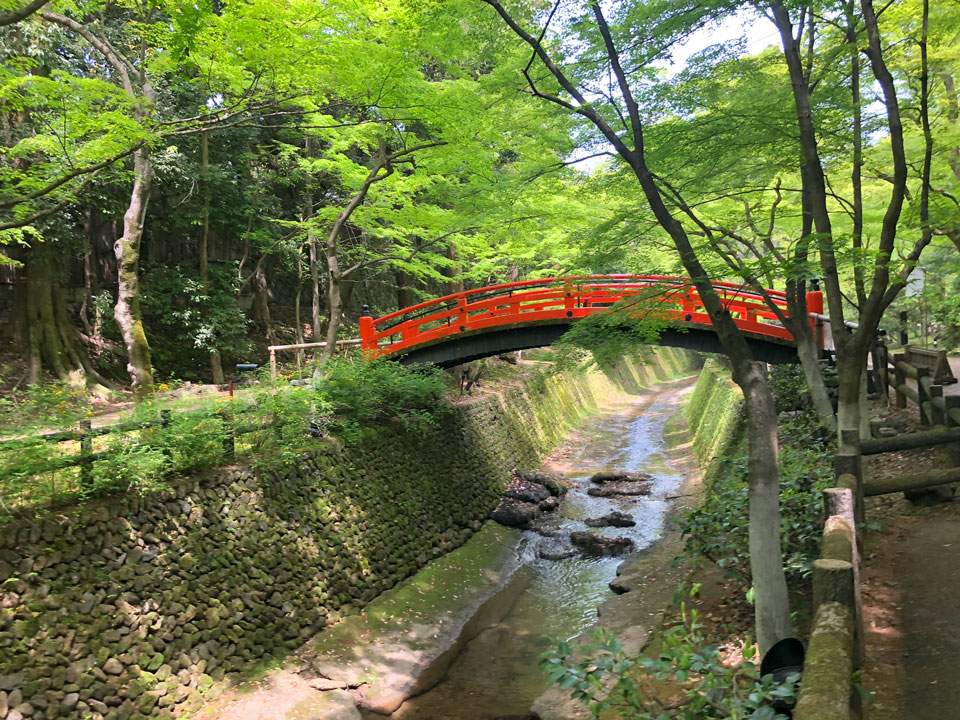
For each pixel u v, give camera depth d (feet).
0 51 36.29
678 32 21.04
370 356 40.01
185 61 26.50
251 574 27.14
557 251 48.57
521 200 35.24
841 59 24.90
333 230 38.96
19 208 30.17
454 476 45.37
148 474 24.34
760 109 24.47
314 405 33.96
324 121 40.52
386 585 33.94
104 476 22.71
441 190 41.11
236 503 27.99
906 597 16.74
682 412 89.61
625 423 86.74
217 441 28.14
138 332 33.01
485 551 41.47
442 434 46.65
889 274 20.58
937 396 25.27
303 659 26.94
